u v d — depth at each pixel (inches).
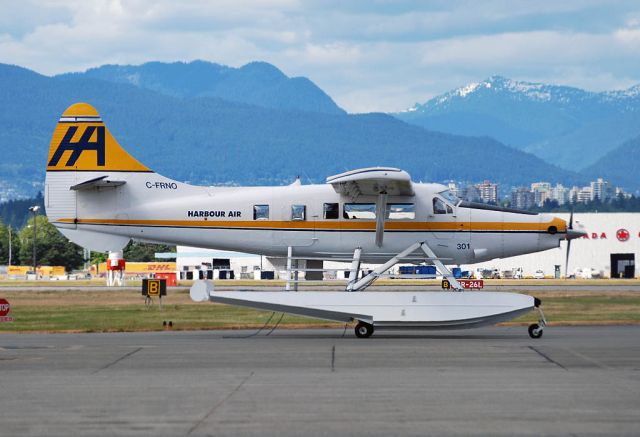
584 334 2422.5
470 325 2332.7
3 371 1737.2
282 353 1998.0
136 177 2728.8
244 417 1315.2
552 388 1529.3
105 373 1711.4
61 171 2738.7
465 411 1348.4
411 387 1544.0
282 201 2662.4
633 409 1360.7
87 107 2755.9
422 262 2669.8
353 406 1387.8
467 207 2679.6
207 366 1797.5
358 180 2461.9
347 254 2655.0
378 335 2436.0
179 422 1285.7
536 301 2319.1
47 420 1304.1
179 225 2689.5
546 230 2684.5
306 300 2358.5
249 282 6850.4
